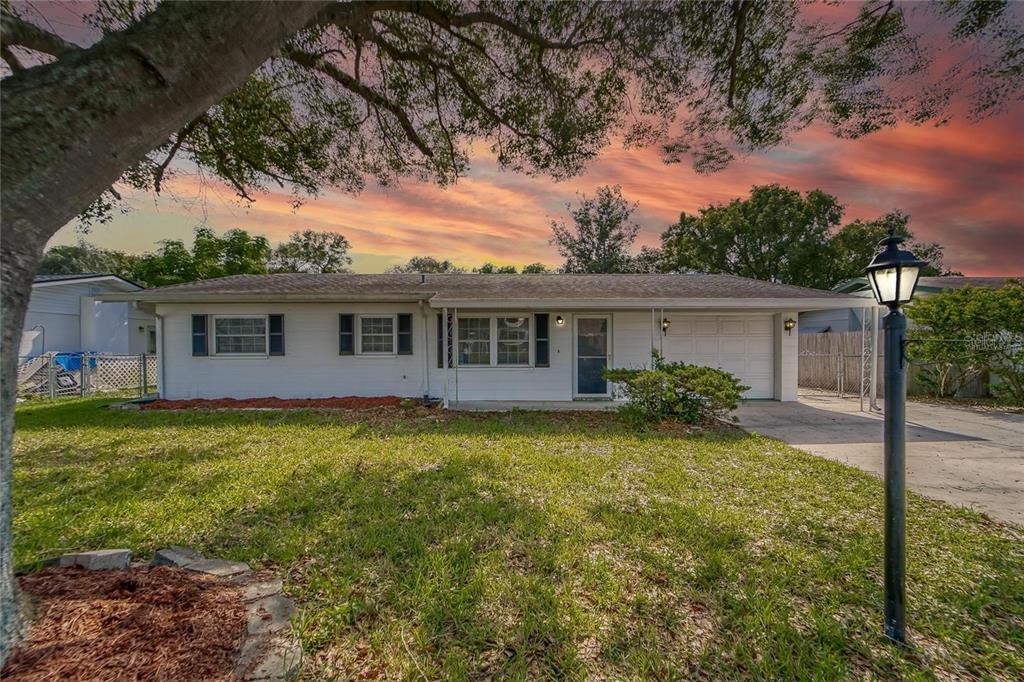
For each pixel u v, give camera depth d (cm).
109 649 185
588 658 208
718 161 545
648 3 417
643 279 1248
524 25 473
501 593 255
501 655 208
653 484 448
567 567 287
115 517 364
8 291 169
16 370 179
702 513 374
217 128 593
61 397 1201
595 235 3012
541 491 428
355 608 238
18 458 546
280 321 1024
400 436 664
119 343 1928
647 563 293
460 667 198
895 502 222
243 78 224
